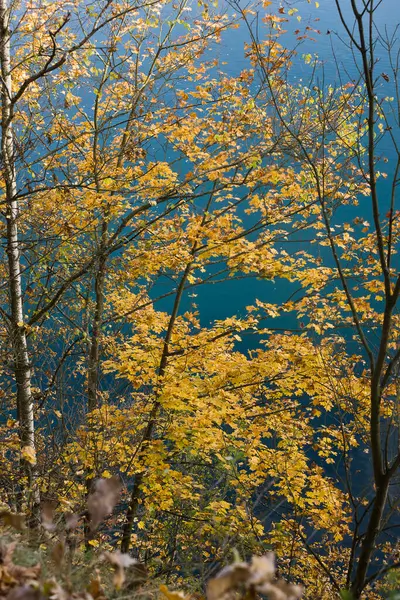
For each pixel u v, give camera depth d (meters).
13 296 9.42
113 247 9.39
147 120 9.57
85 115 10.32
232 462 8.39
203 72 10.05
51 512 2.19
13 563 2.30
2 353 9.10
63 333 10.67
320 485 8.59
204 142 9.74
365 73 5.42
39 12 8.74
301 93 8.77
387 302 5.50
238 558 1.69
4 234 9.00
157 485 8.00
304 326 8.73
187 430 8.37
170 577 6.96
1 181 8.70
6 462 7.90
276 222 9.14
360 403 8.38
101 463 8.26
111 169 10.05
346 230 8.77
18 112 8.95
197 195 8.97
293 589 1.64
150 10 9.42
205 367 9.20
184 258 8.68
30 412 9.51
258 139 9.41
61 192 8.94
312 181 8.45
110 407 9.13
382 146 32.75
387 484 5.59
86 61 8.16
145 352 9.20
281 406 9.96
